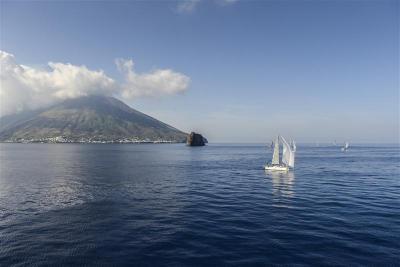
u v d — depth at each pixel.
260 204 53.28
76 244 33.00
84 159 167.88
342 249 31.27
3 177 88.56
